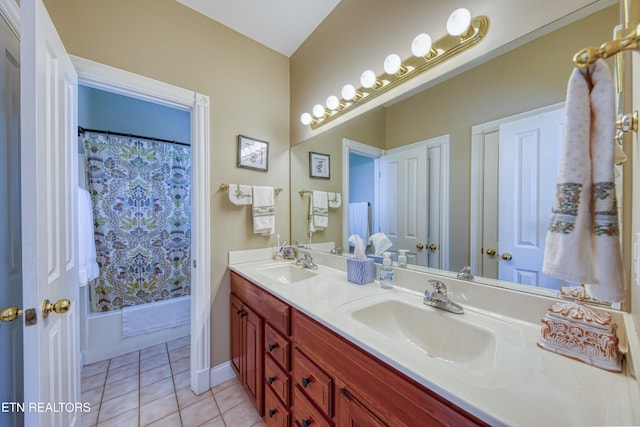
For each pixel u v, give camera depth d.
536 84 0.84
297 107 2.05
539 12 0.81
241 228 1.85
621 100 0.64
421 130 1.18
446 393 0.51
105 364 1.94
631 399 0.47
